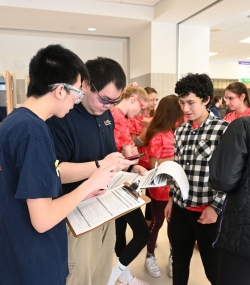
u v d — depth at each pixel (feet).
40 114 2.79
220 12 12.75
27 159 2.50
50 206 2.64
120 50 18.08
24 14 12.74
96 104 3.72
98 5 12.93
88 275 4.21
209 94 4.51
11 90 15.01
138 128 7.69
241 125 3.37
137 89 5.98
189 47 15.06
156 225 6.60
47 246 2.86
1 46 16.01
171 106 6.03
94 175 3.02
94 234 4.41
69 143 3.73
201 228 4.56
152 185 4.12
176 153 4.97
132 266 7.02
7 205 2.70
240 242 3.34
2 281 2.87
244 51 23.02
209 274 4.60
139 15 13.69
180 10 12.60
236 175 3.33
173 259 5.14
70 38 16.97
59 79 2.70
